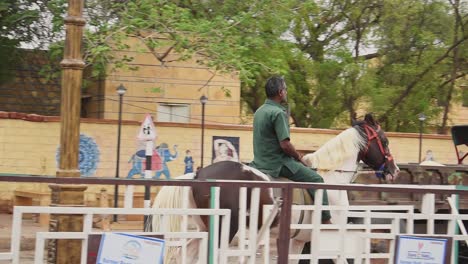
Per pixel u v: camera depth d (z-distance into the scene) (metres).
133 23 17.53
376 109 24.75
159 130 19.98
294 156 8.80
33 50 20.59
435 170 10.83
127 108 21.12
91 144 19.31
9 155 18.52
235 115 22.17
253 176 8.20
